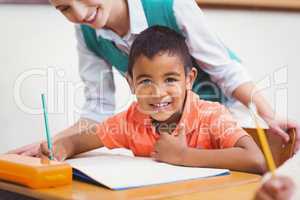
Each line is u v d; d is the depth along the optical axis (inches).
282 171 31.5
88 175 38.3
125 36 55.1
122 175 38.8
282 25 85.2
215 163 43.1
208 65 56.0
